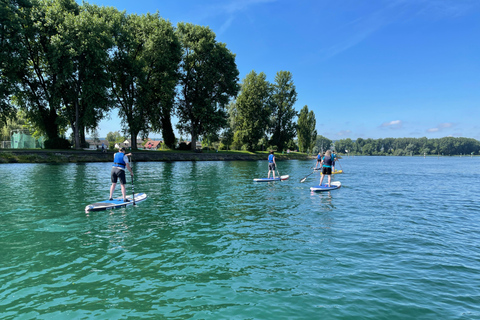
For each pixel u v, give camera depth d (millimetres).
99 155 37688
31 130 45375
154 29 42875
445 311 3799
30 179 17703
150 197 12375
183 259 5523
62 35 32406
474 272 5070
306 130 88125
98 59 34719
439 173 32062
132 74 39906
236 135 70375
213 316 3625
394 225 8227
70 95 35594
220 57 52406
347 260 5559
